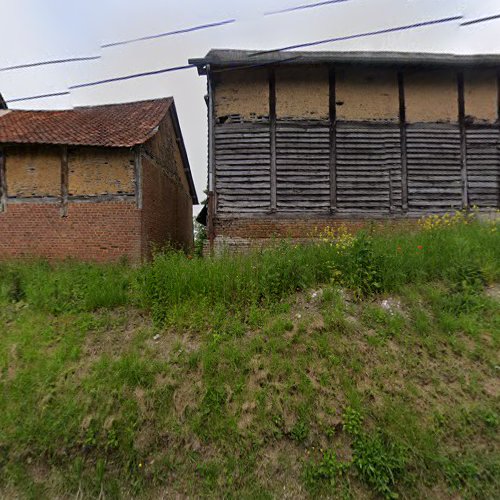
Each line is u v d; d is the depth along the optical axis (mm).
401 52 7367
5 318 3883
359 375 2633
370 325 3094
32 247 7402
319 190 7398
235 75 7398
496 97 7551
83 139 7383
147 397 2686
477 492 1968
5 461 2439
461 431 2207
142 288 4012
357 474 2141
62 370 2984
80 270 5332
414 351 2777
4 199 7418
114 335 3445
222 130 7387
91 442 2461
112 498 2260
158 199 9281
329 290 3514
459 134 7512
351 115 7469
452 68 7340
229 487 2211
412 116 7496
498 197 7488
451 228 5133
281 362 2793
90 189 7516
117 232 7523
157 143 9352
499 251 3916
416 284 3570
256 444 2352
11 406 2701
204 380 2744
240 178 7367
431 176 7457
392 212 7387
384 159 7441
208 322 3367
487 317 3020
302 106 7445
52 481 2355
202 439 2432
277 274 3758
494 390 2404
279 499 2129
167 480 2303
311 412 2445
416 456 2117
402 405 2367
